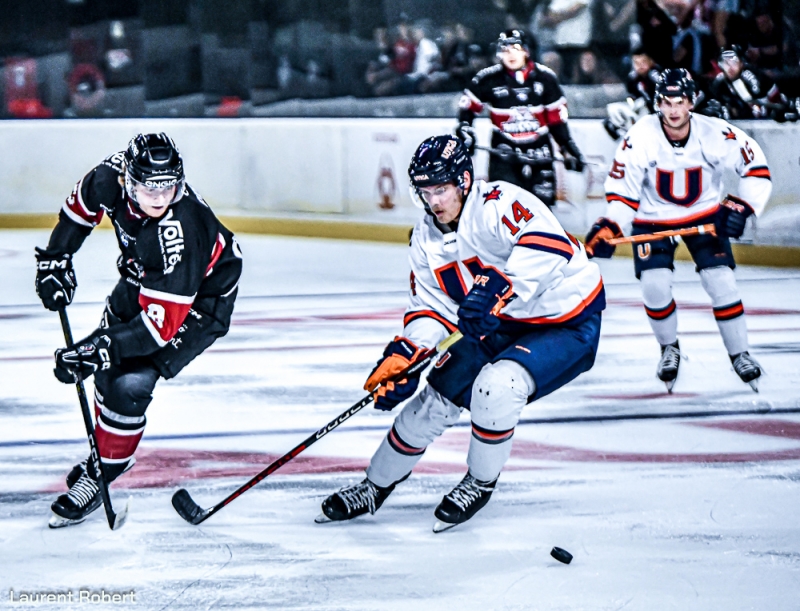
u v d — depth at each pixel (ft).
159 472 38.04
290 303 70.18
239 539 31.73
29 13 108.47
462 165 29.71
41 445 41.24
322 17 104.83
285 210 100.07
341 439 41.86
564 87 97.96
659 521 33.06
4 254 90.89
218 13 107.04
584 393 48.47
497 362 30.89
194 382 50.67
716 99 84.69
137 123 102.78
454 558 30.27
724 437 41.91
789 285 74.74
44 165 104.22
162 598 27.58
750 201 47.14
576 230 89.20
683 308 67.51
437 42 102.58
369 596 27.68
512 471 38.06
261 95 108.06
